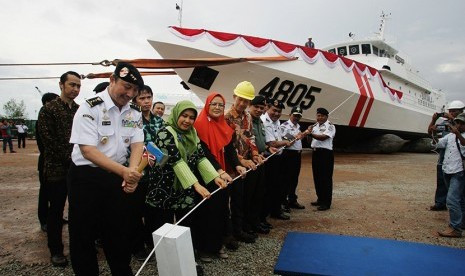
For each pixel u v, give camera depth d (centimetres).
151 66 746
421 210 525
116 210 219
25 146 1998
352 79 1182
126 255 230
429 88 2108
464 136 393
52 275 285
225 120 361
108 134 210
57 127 303
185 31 864
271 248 350
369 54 1600
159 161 217
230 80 955
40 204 401
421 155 1619
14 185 718
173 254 184
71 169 215
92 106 205
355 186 736
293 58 981
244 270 297
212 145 317
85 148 199
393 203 573
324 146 523
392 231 416
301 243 353
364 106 1262
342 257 315
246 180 372
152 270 295
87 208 211
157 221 288
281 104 461
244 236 365
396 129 1609
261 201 392
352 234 402
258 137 408
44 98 390
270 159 432
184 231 193
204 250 311
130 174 197
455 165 396
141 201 282
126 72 204
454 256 321
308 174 909
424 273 283
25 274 287
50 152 298
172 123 281
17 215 479
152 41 852
